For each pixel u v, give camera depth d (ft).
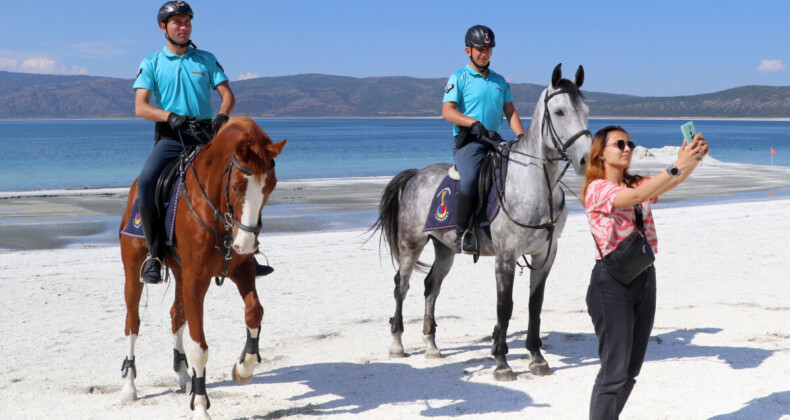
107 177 104.47
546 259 17.97
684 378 16.69
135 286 16.58
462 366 19.06
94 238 46.44
